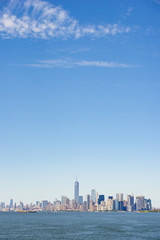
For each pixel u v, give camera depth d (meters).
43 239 103.00
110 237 110.88
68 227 159.25
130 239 105.81
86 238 107.31
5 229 143.25
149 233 126.75
